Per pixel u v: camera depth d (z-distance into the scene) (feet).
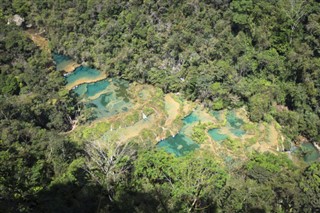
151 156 184.24
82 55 359.05
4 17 397.60
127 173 183.01
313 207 180.96
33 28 407.23
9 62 333.01
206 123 295.28
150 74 330.54
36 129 242.99
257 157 233.76
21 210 127.54
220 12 344.90
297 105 298.35
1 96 279.49
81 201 147.33
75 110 301.84
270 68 314.76
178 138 284.82
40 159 196.54
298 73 310.04
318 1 351.46
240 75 320.91
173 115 304.50
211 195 167.32
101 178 167.63
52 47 376.07
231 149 270.46
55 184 158.40
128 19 349.00
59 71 348.79
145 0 352.49
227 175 184.75
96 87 337.72
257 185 185.47
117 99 322.75
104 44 353.92
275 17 326.03
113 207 149.69
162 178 179.52
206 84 308.40
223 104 309.01
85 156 204.44
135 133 285.23
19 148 201.77
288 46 321.93
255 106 297.94
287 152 276.41
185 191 164.35
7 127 232.73
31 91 300.20
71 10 373.20
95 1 365.20
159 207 152.76
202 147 274.57
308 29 317.63
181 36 332.39
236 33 342.23
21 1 404.77
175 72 331.77
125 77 340.39
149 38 335.88
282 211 172.45
